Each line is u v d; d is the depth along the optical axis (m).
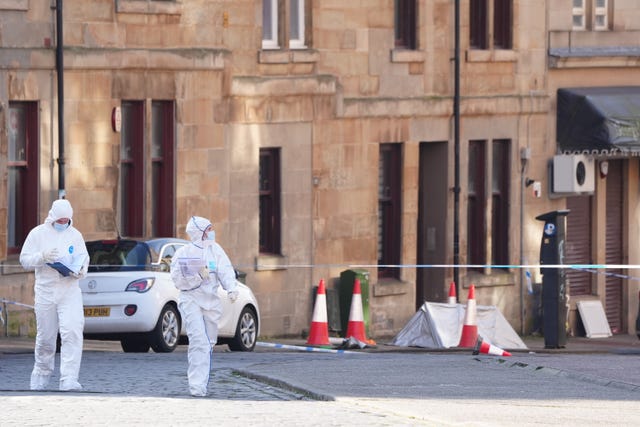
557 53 74.50
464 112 71.19
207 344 34.28
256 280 64.12
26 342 53.47
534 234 74.50
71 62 56.94
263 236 65.44
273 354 48.66
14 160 56.09
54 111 56.69
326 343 56.12
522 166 73.81
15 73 55.22
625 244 77.94
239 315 51.81
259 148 64.56
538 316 74.19
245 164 63.59
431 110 70.12
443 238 71.25
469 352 56.53
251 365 40.91
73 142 57.31
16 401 32.53
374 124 68.31
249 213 63.88
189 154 61.38
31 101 56.25
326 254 66.88
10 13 55.03
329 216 66.94
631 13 77.06
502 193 73.62
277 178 65.44
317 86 65.94
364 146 68.00
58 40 56.12
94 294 48.03
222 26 62.19
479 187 72.94
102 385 36.34
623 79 77.19
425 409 31.55
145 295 47.94
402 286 69.38
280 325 65.12
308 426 28.77
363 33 67.81
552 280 60.03
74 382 35.19
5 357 46.34
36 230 35.25
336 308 66.50
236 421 29.41
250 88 63.50
